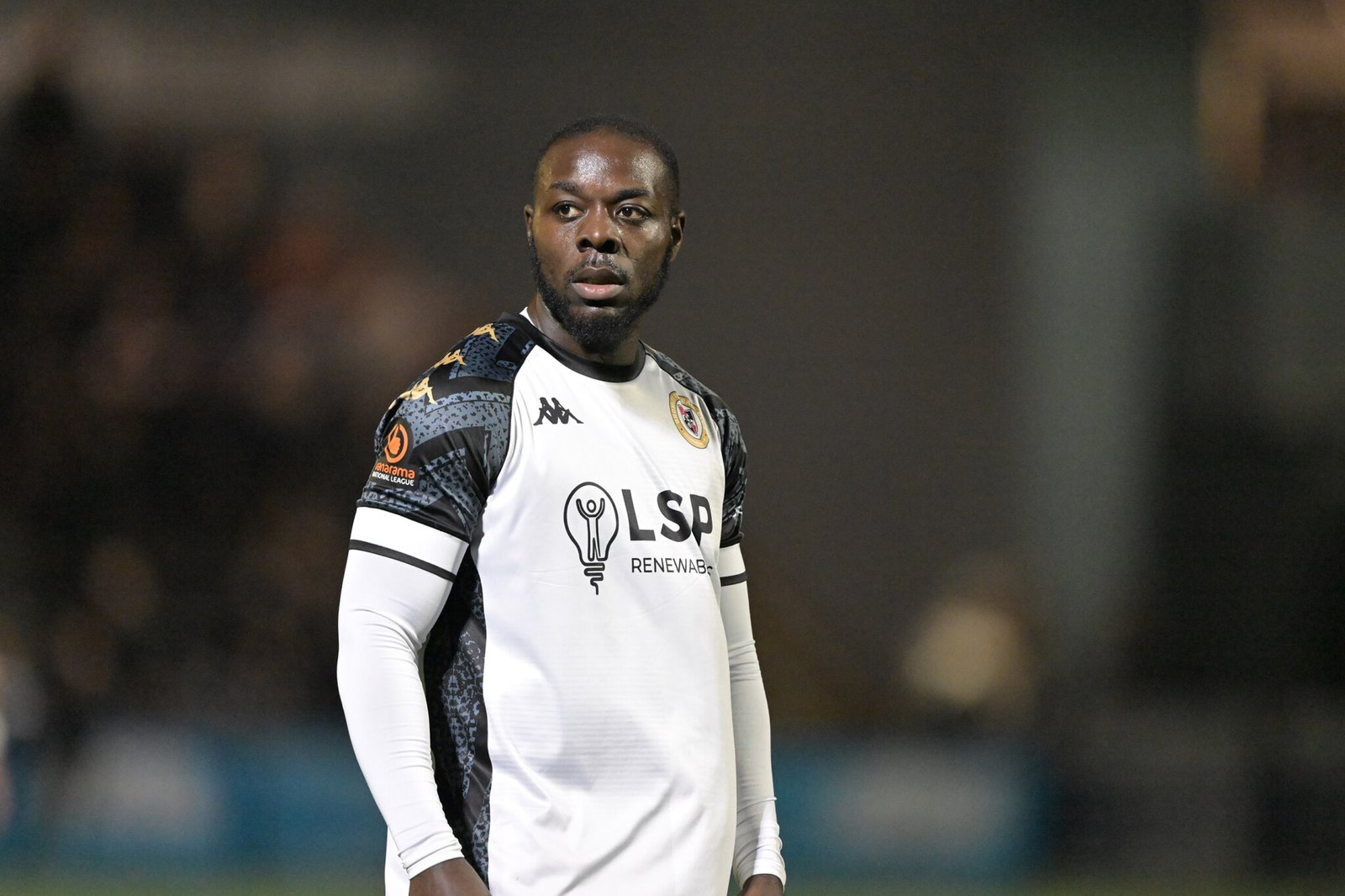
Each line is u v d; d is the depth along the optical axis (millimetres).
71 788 27797
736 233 39688
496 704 7270
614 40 39625
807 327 39625
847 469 39531
